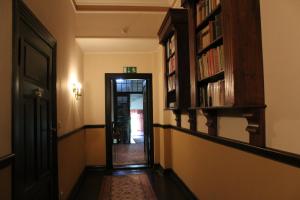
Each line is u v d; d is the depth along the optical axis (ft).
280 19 5.27
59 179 10.00
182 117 13.70
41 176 7.88
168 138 17.06
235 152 7.29
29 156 6.84
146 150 19.72
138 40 16.14
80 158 15.71
